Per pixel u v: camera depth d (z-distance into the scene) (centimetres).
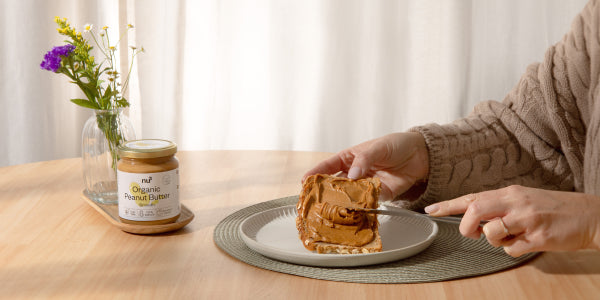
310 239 104
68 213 118
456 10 219
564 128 131
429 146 125
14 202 123
